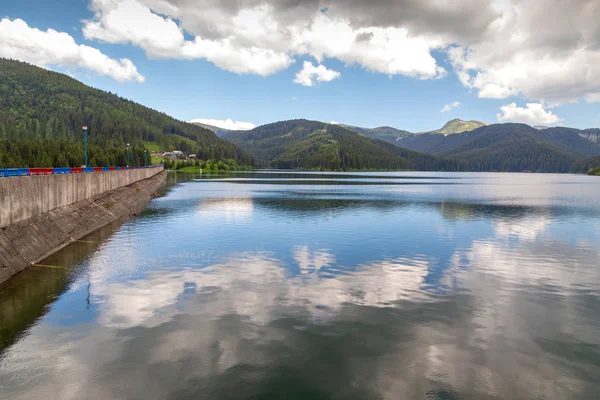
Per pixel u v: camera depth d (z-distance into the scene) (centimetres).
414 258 3192
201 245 3647
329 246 3641
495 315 1967
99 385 1324
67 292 2253
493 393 1295
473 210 6762
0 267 2478
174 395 1271
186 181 16988
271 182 16588
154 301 2120
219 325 1808
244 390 1302
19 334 1698
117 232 4338
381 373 1412
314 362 1482
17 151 17225
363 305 2088
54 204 3947
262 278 2578
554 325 1848
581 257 3278
